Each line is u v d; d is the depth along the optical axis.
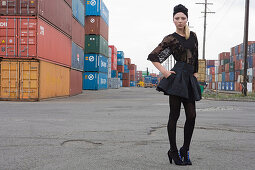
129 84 77.19
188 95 3.09
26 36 13.71
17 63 13.99
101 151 3.66
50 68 15.67
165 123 6.32
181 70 3.09
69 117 7.34
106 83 40.12
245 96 20.64
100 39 34.00
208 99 18.38
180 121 6.79
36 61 13.98
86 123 6.23
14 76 14.02
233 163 3.16
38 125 5.86
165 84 3.09
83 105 11.64
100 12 33.41
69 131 5.14
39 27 13.87
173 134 3.12
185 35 3.12
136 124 6.14
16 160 3.19
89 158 3.31
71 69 20.86
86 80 34.06
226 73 51.94
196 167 2.99
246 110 10.33
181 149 3.15
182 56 3.12
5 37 13.78
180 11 3.11
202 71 27.09
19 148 3.78
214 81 62.47
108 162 3.14
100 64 34.94
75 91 22.56
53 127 5.60
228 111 9.82
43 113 8.26
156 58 3.09
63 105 11.49
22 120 6.63
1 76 14.05
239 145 4.12
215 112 9.40
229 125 6.19
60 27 17.41
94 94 24.12
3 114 7.91
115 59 53.44
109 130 5.30
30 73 13.98
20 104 11.78
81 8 24.47
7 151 3.61
